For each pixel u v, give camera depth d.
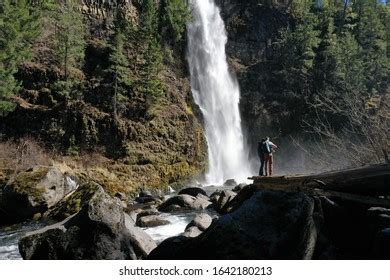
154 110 39.31
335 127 46.69
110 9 46.72
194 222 12.01
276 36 59.53
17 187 19.38
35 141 33.22
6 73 30.78
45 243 8.70
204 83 50.19
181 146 40.28
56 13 40.50
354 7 67.31
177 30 48.91
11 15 32.75
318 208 7.93
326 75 54.56
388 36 63.50
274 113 53.56
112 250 8.80
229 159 48.41
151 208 20.86
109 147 35.34
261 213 7.12
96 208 8.99
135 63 42.41
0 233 16.84
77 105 35.50
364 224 7.35
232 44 56.81
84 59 40.09
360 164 15.62
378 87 52.62
